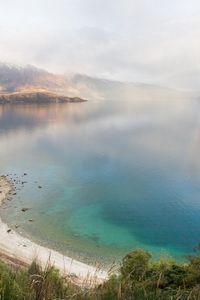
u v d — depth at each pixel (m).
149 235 58.31
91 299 6.89
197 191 81.38
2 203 71.50
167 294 7.48
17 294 6.38
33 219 63.62
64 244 53.81
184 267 26.92
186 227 61.31
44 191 80.75
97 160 117.56
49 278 7.21
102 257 49.91
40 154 130.00
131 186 85.81
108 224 62.56
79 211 68.62
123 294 6.84
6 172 100.75
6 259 43.41
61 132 198.75
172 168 105.75
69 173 98.44
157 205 72.06
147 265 28.94
